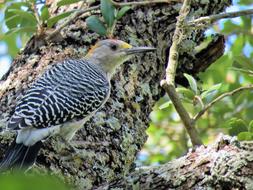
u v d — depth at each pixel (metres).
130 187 6.90
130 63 10.25
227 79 16.09
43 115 8.70
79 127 9.09
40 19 10.06
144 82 10.27
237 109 15.84
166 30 10.71
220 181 6.46
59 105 9.03
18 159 8.02
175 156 16.16
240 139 8.51
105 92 9.68
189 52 10.99
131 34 10.49
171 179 6.73
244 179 6.39
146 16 10.62
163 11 10.70
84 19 10.52
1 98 9.35
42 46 10.12
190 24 9.45
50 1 11.30
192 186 6.59
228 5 11.71
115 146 9.12
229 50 16.19
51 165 8.37
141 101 10.04
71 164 8.52
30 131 8.42
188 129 8.70
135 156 9.54
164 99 16.23
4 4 14.17
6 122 8.84
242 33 16.50
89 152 8.80
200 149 6.97
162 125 17.11
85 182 8.41
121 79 10.09
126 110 9.76
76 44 10.34
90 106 9.38
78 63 10.01
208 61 11.32
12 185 3.16
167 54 10.84
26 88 9.43
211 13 11.28
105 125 9.31
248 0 16.70
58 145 8.73
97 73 10.03
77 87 9.52
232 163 6.51
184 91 9.60
